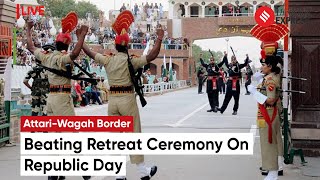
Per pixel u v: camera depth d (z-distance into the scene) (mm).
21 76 18969
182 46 63656
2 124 12609
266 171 9305
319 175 9281
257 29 9844
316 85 11359
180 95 39875
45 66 8789
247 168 10031
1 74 12953
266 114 8438
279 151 9172
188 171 9734
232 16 65500
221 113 22047
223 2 66875
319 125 11242
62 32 8789
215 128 16453
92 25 62938
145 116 20922
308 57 11391
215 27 66562
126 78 8477
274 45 9219
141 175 8641
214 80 22500
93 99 27750
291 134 11289
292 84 11430
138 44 56188
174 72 56531
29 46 9016
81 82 27188
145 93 38438
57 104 8844
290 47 12016
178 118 20016
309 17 11367
